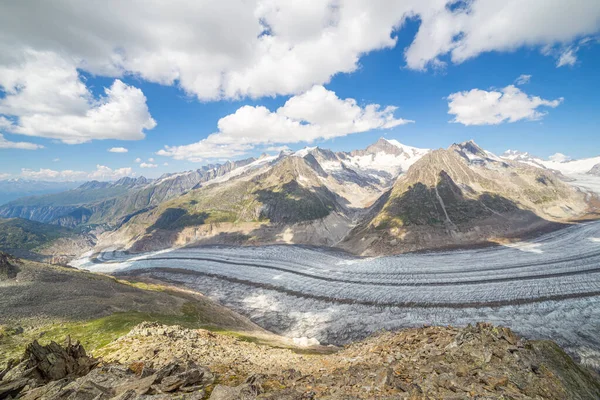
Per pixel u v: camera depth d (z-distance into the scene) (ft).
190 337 111.86
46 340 140.67
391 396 39.88
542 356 57.06
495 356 55.31
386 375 46.98
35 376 51.55
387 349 79.66
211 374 52.49
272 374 58.03
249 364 80.02
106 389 42.73
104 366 58.54
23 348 126.72
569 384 50.85
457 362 54.08
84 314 183.62
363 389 43.42
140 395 39.96
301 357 114.21
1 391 44.57
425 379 45.68
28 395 42.39
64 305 193.26
